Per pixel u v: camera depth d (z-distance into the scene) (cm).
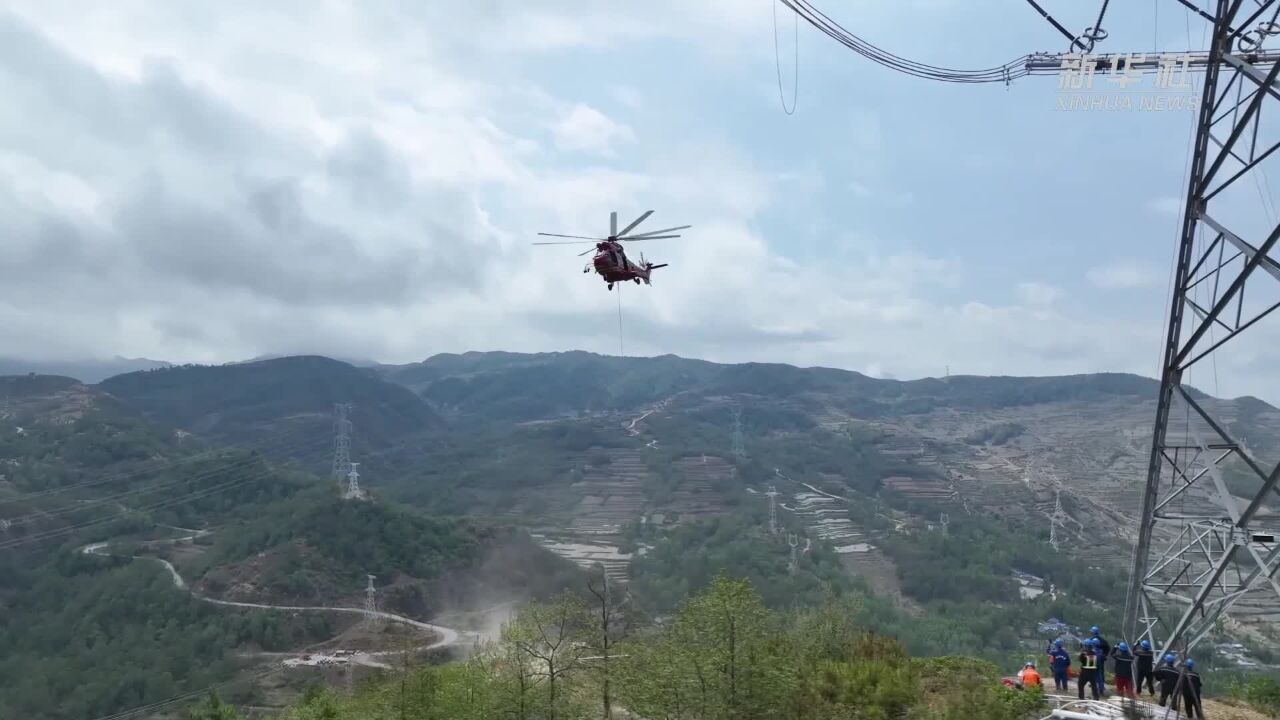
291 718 4600
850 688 3017
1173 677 3114
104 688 9394
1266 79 3011
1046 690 3434
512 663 3005
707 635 2753
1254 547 3456
